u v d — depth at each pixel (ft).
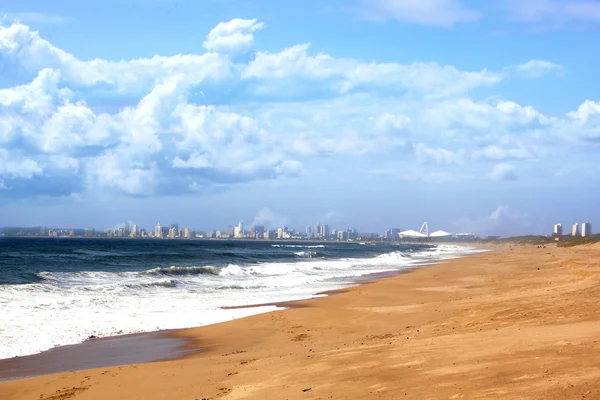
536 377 27.37
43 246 334.44
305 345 51.70
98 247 338.75
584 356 30.30
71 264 165.48
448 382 29.04
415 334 49.26
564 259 195.11
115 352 52.16
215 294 99.81
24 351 51.70
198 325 66.39
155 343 56.39
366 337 52.49
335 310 77.00
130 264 176.65
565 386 25.00
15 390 38.88
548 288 81.35
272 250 347.36
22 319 66.44
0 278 109.81
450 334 45.34
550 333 38.52
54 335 58.59
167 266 173.47
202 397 34.14
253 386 34.71
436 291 100.17
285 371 37.68
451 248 534.37
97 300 84.48
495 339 38.60
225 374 40.04
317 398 29.94
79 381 40.60
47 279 113.19
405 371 32.89
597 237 398.62
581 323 42.63
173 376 40.91
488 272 149.28
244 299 92.32
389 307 77.51
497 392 25.81
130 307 79.77
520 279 115.96
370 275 153.07
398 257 271.28
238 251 303.68
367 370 34.45
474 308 63.87
